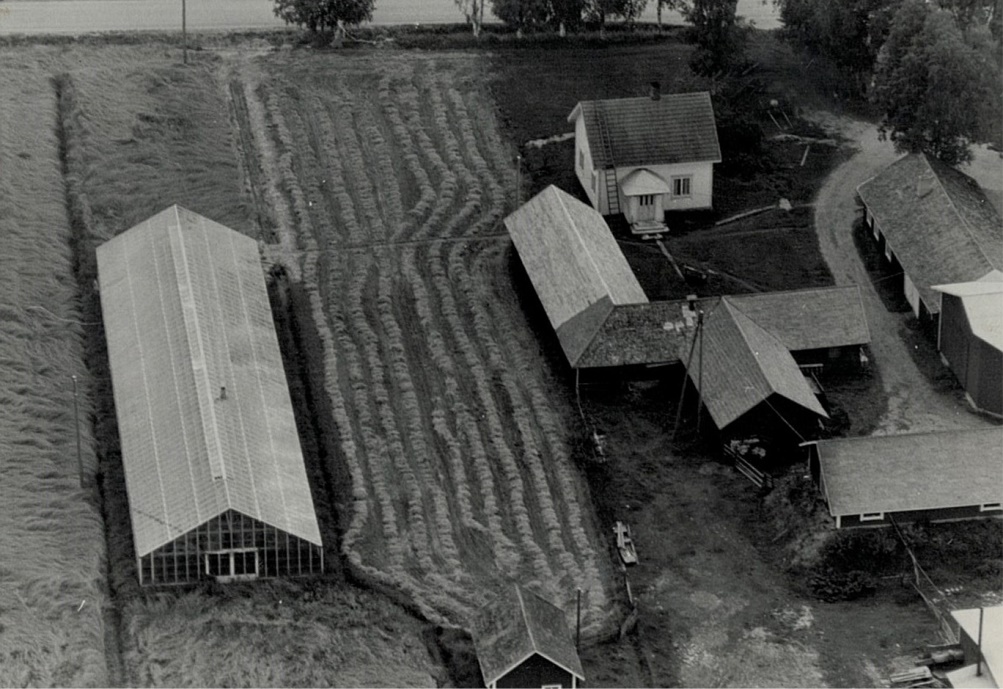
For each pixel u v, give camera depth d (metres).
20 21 157.62
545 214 131.88
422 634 103.50
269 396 115.19
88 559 105.38
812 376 124.50
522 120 149.25
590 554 110.25
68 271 128.38
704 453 118.50
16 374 117.88
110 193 136.38
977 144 146.12
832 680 102.25
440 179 142.38
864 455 111.31
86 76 148.50
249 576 105.56
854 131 150.88
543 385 123.06
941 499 110.38
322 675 99.38
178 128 144.62
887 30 148.00
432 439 117.69
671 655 104.00
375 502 112.44
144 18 159.88
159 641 100.75
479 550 109.69
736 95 149.62
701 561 110.69
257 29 159.25
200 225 129.12
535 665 98.38
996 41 145.75
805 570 109.75
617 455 118.12
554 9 157.50
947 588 108.38
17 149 138.88
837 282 133.75
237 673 98.94
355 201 139.50
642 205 138.75
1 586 102.12
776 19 164.12
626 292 126.75
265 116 147.25
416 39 158.25
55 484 110.12
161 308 120.44
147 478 108.25
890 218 134.88
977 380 121.25
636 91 151.88
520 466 116.31
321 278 131.38
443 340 126.12
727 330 120.75
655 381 123.06
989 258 127.88
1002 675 97.88
